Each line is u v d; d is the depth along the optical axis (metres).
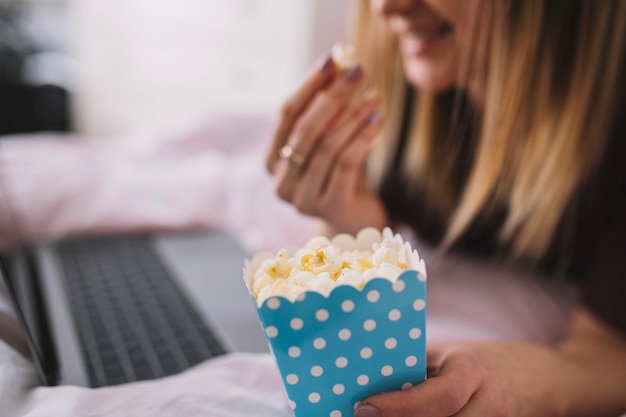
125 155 1.29
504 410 0.51
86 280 0.80
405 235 1.11
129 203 1.05
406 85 1.02
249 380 0.57
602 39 0.79
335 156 0.74
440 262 1.00
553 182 0.86
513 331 0.82
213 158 1.30
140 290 0.78
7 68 2.47
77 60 2.65
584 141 0.84
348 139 0.74
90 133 2.68
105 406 0.50
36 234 0.97
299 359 0.44
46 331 0.66
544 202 0.88
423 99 0.99
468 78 0.87
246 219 1.13
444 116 1.00
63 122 2.58
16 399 0.50
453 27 0.82
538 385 0.57
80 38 2.64
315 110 0.72
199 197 1.12
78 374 0.59
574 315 0.84
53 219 0.99
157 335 0.67
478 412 0.49
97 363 0.61
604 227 0.92
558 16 0.77
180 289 0.78
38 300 0.73
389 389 0.46
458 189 1.02
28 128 2.51
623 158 0.87
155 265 0.87
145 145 1.34
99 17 2.62
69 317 0.70
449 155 1.01
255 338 0.67
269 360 0.60
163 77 2.60
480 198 0.88
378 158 1.06
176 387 0.54
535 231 0.91
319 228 0.85
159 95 2.62
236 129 1.42
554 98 0.81
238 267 0.88
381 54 1.00
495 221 0.99
